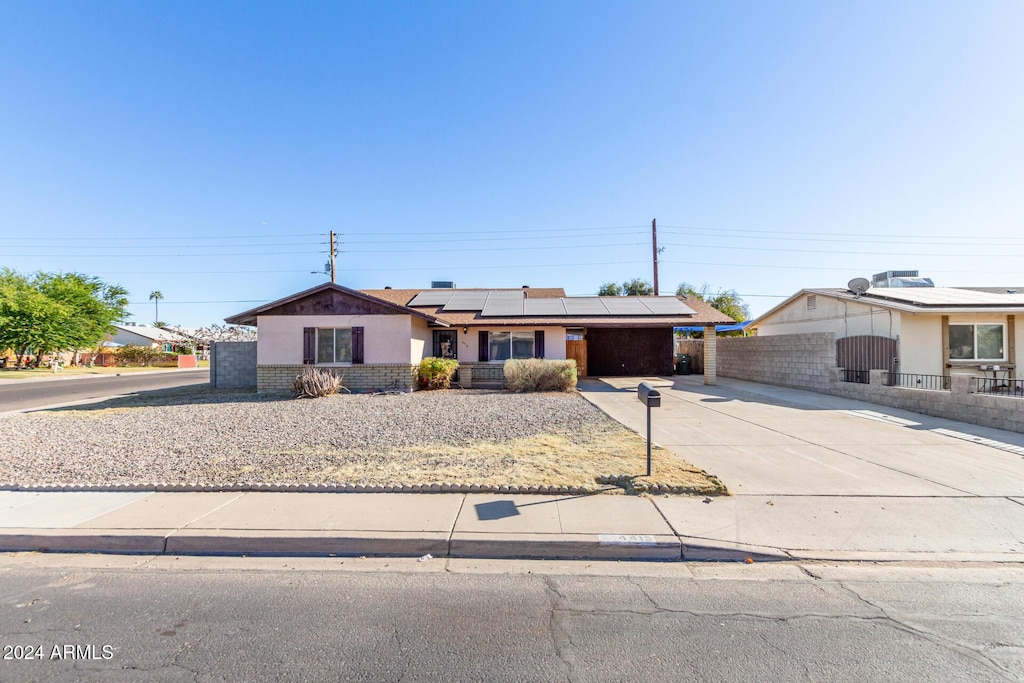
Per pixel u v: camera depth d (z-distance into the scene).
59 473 6.68
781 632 3.26
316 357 16.56
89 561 4.39
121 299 49.44
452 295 24.70
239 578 4.06
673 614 3.49
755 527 4.82
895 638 3.19
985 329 15.52
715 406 12.98
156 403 14.30
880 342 15.99
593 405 13.12
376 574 4.13
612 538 4.52
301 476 6.43
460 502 5.49
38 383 25.64
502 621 3.40
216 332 69.25
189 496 5.70
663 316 20.91
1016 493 5.80
